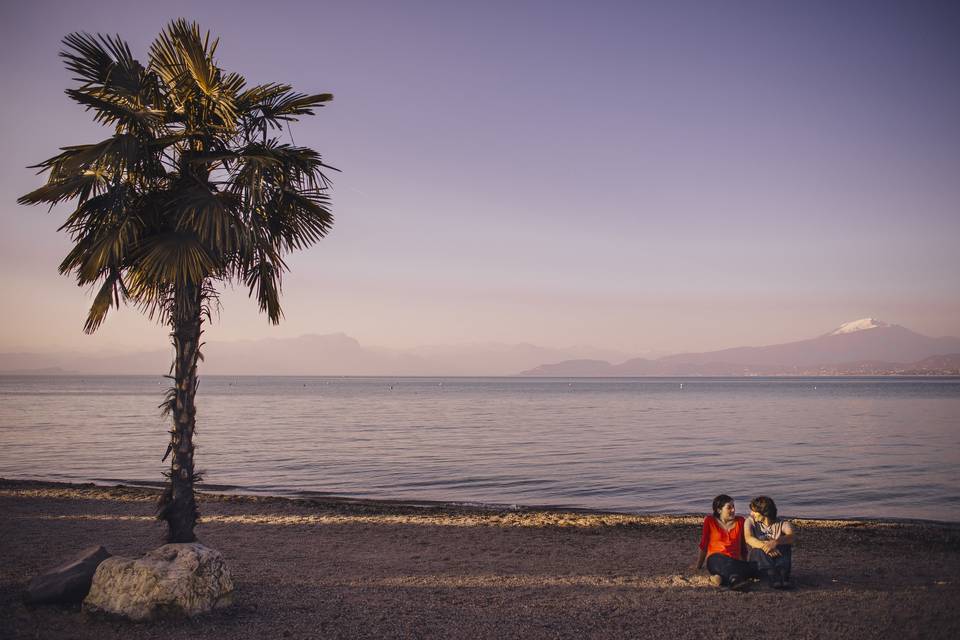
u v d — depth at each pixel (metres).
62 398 94.06
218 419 51.12
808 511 16.06
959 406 69.25
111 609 6.27
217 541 11.69
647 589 8.38
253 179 7.71
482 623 6.65
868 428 40.53
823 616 7.05
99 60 7.90
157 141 7.89
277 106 8.76
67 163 7.11
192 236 7.67
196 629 6.17
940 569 9.95
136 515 14.07
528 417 53.47
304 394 125.31
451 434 37.19
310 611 6.96
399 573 9.27
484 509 15.96
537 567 9.88
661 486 19.66
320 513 14.97
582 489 19.27
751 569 8.58
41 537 11.51
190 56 7.86
